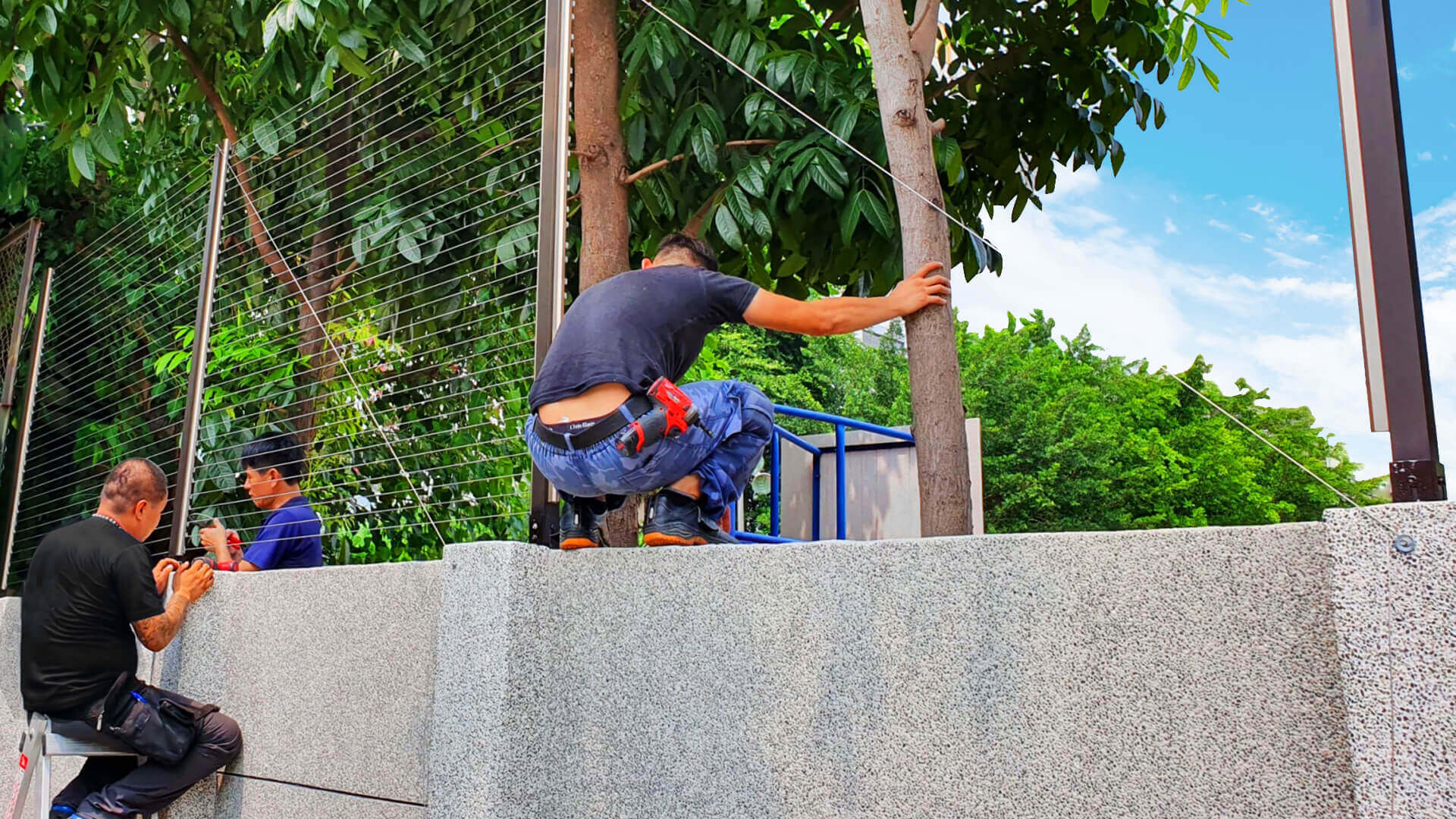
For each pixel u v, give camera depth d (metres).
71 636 3.65
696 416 2.58
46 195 7.33
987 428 21.47
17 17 5.32
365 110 5.45
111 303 5.90
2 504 5.89
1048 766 1.91
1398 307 1.76
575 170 5.35
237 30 5.14
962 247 5.24
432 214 5.19
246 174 5.13
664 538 2.67
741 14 5.03
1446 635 1.48
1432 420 1.72
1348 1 1.86
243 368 5.72
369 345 5.10
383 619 3.25
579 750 2.64
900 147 3.19
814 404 25.00
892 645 2.15
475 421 5.20
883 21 3.29
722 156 5.36
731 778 2.35
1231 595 1.78
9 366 5.96
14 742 4.90
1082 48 5.69
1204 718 1.77
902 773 2.09
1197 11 5.64
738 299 2.75
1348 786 1.63
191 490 4.40
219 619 3.94
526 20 5.30
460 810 2.67
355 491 5.43
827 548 2.29
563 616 2.76
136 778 3.53
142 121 6.70
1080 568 1.94
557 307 3.22
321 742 3.37
